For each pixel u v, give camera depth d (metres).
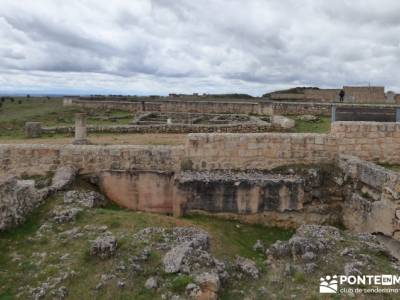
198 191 10.80
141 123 23.14
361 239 8.02
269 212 10.78
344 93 38.62
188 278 6.07
